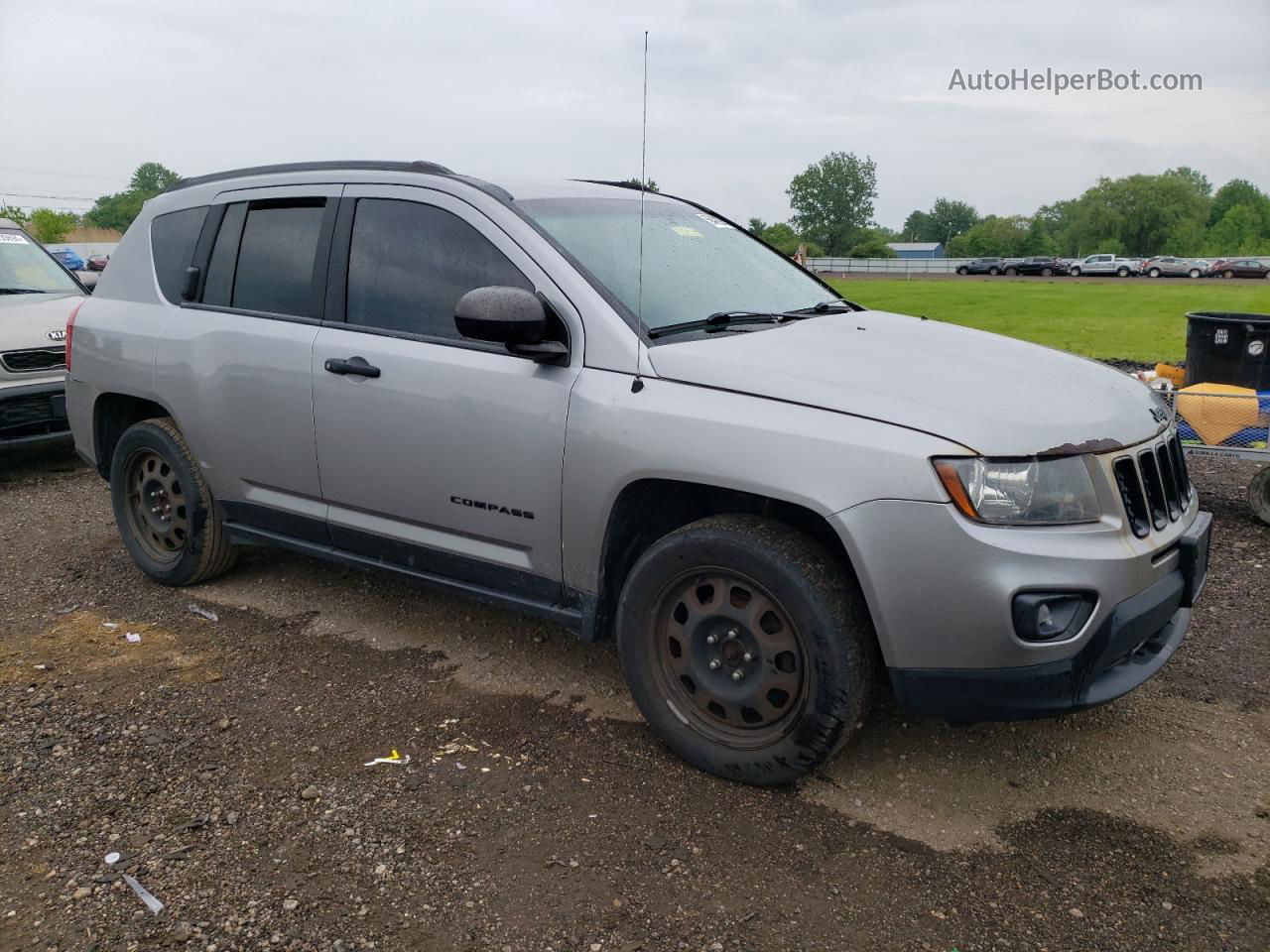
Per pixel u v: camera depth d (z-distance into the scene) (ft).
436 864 9.15
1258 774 10.58
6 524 20.56
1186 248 372.17
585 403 10.78
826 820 9.86
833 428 9.42
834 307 13.48
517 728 11.70
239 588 16.35
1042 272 212.84
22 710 12.19
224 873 9.03
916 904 8.61
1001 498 9.00
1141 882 8.89
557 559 11.37
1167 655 10.34
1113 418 10.04
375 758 11.02
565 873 9.02
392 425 12.38
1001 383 10.23
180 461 15.39
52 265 28.53
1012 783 10.50
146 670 13.35
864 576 9.25
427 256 12.47
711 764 10.49
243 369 13.98
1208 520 11.23
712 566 10.12
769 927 8.34
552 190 13.11
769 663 10.03
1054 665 9.07
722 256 13.60
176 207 15.90
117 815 9.96
